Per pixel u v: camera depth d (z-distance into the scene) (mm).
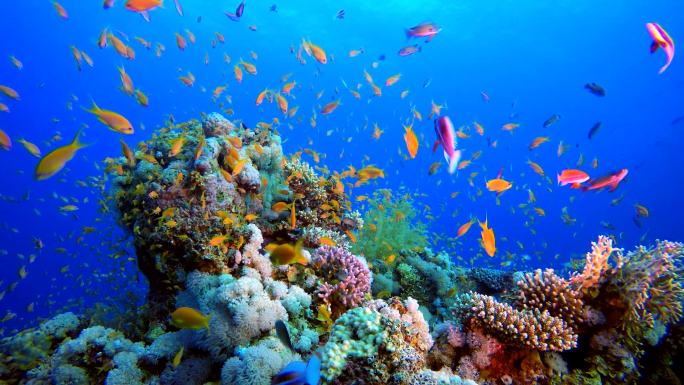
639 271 4684
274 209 6008
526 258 11398
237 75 8625
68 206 8172
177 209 5020
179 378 3736
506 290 7402
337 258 5164
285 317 4090
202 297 4270
